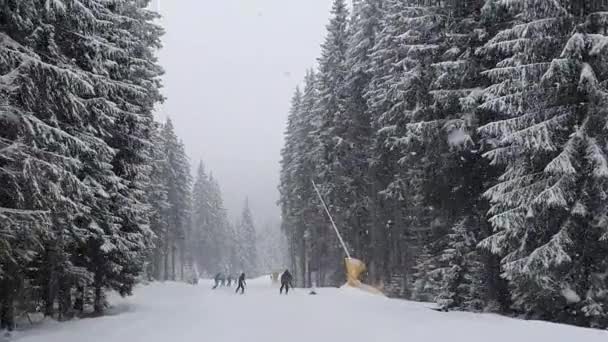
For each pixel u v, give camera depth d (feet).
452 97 60.64
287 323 46.52
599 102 44.09
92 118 48.65
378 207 108.06
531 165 50.01
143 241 66.03
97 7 45.78
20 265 40.65
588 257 47.06
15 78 32.91
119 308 69.26
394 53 89.86
